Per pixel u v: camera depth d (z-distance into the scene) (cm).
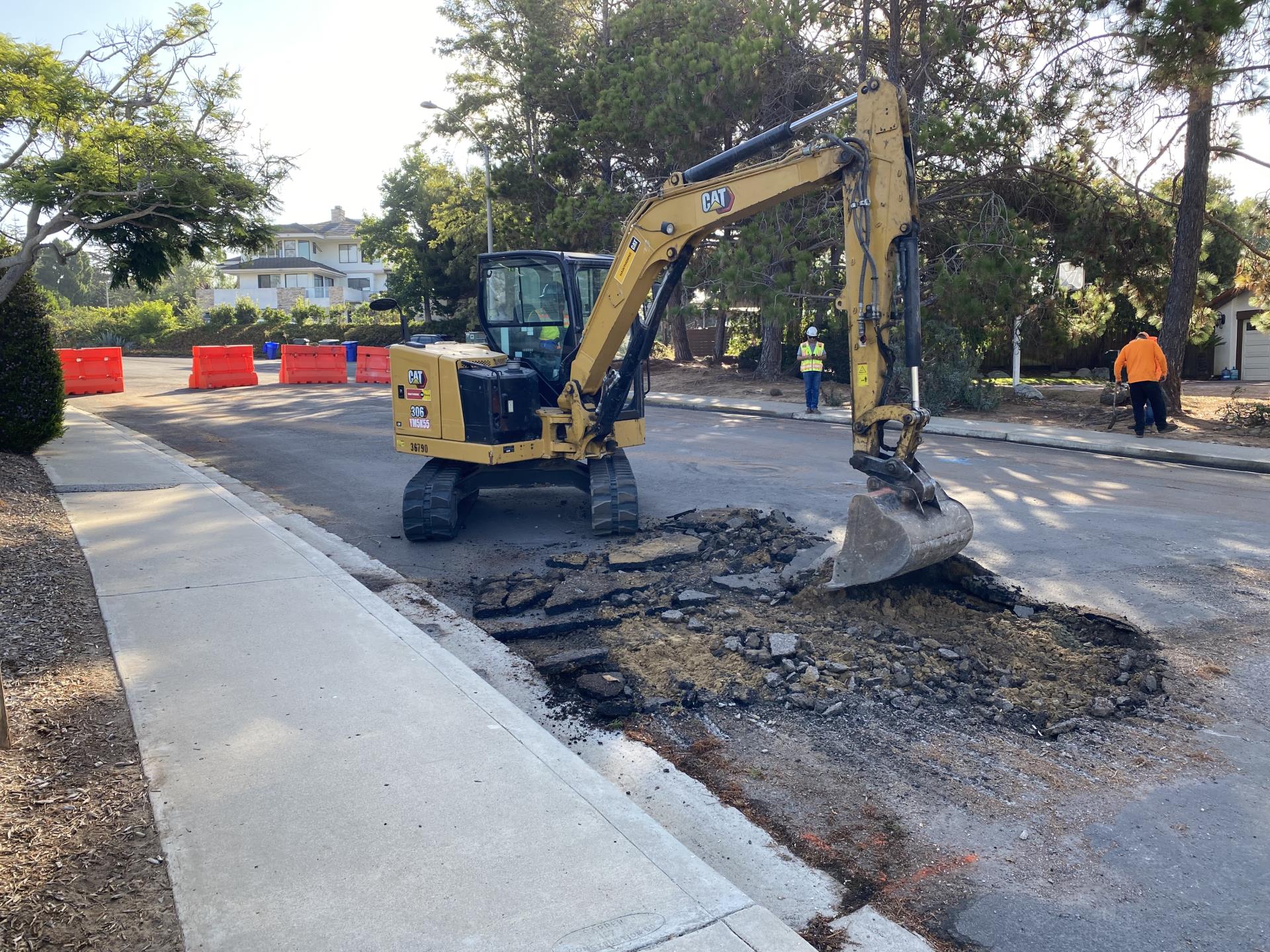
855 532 634
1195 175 1692
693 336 3659
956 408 1903
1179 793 430
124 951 291
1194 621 646
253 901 316
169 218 1462
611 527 876
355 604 631
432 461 930
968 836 396
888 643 590
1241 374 2659
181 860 339
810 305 2034
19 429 1223
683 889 326
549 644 614
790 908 348
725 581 718
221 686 495
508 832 361
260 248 1667
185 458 1383
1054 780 443
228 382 2683
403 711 469
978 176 1939
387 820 368
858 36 2008
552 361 942
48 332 1269
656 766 456
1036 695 528
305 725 451
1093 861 379
